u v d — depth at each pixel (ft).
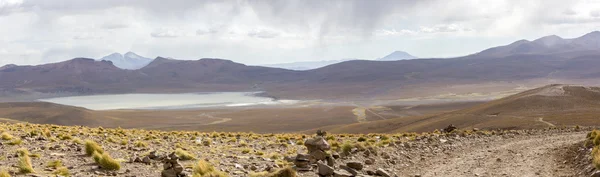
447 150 102.68
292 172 58.95
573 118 348.59
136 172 64.08
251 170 69.77
